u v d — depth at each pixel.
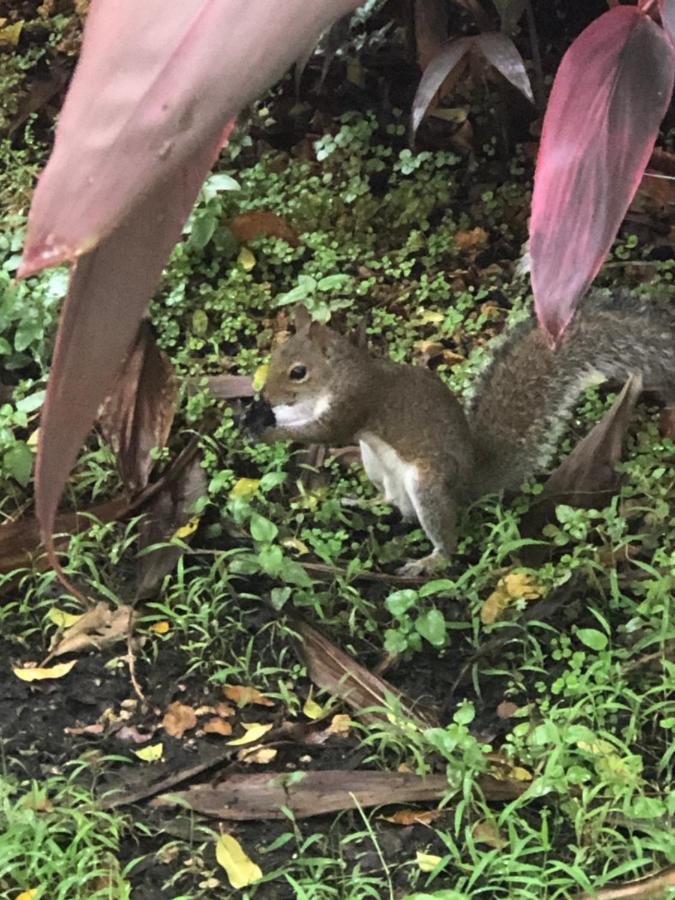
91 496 1.42
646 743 1.23
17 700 1.26
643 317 1.40
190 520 1.38
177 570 1.34
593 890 1.12
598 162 0.96
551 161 0.97
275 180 1.67
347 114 1.73
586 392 1.47
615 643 1.28
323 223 1.64
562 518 1.34
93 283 0.45
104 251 0.45
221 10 0.42
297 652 1.29
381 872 1.16
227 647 1.30
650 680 1.26
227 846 1.17
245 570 1.32
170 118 0.41
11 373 1.52
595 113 0.97
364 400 1.31
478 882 1.15
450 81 1.61
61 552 1.36
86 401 0.47
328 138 1.69
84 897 1.15
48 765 1.22
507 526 1.36
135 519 1.37
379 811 1.20
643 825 1.17
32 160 1.75
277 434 1.33
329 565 1.34
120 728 1.25
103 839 1.16
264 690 1.28
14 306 1.50
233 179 1.65
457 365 1.50
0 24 1.93
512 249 1.63
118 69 0.42
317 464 1.44
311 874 1.16
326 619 1.31
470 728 1.24
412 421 1.32
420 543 1.38
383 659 1.29
